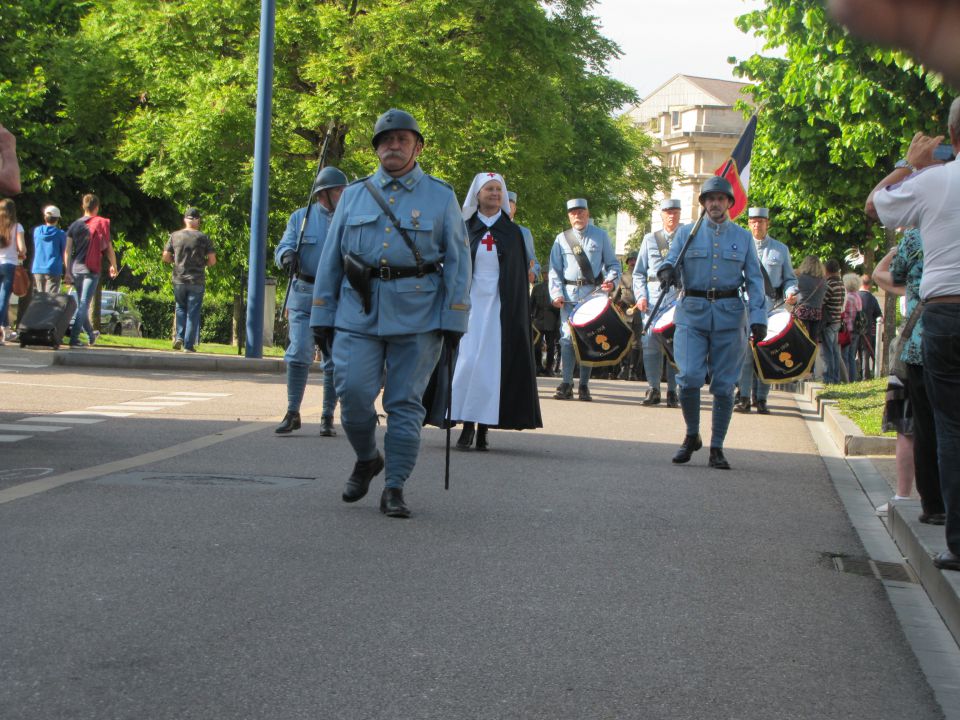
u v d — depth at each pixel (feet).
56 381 45.73
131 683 10.72
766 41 49.93
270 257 103.71
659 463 29.53
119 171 92.22
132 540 17.28
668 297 44.80
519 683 11.19
